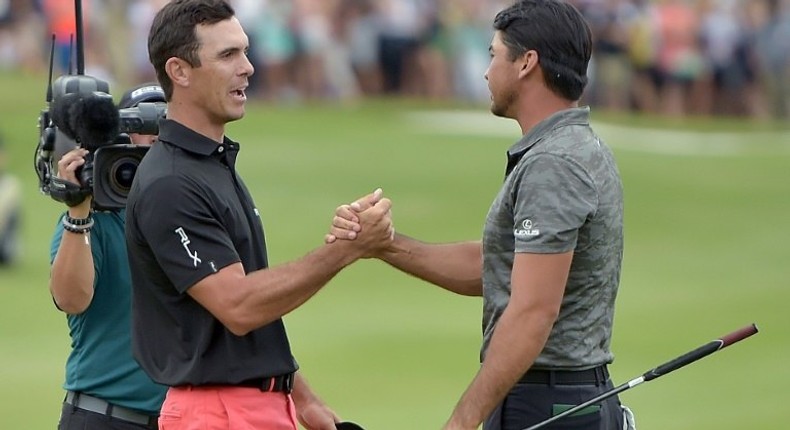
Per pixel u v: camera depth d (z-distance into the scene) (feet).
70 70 68.95
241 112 61.21
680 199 254.27
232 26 60.90
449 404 139.54
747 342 167.43
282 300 58.80
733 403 141.28
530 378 61.36
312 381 148.97
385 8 320.29
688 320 178.40
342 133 291.99
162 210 59.41
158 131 64.49
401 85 322.34
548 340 60.80
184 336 60.75
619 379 149.59
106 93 65.16
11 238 202.59
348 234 58.85
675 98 325.21
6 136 264.72
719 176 274.16
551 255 58.65
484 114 319.06
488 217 61.82
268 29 310.65
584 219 59.11
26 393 141.59
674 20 323.37
